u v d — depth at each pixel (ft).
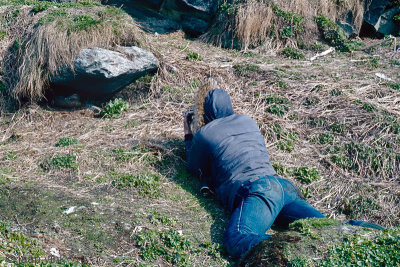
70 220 14.10
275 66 25.76
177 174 17.74
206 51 27.78
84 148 18.75
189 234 14.14
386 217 16.61
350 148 19.54
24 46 23.06
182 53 26.37
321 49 28.96
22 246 12.44
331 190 17.69
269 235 13.04
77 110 22.59
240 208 14.10
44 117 21.79
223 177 15.44
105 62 21.68
